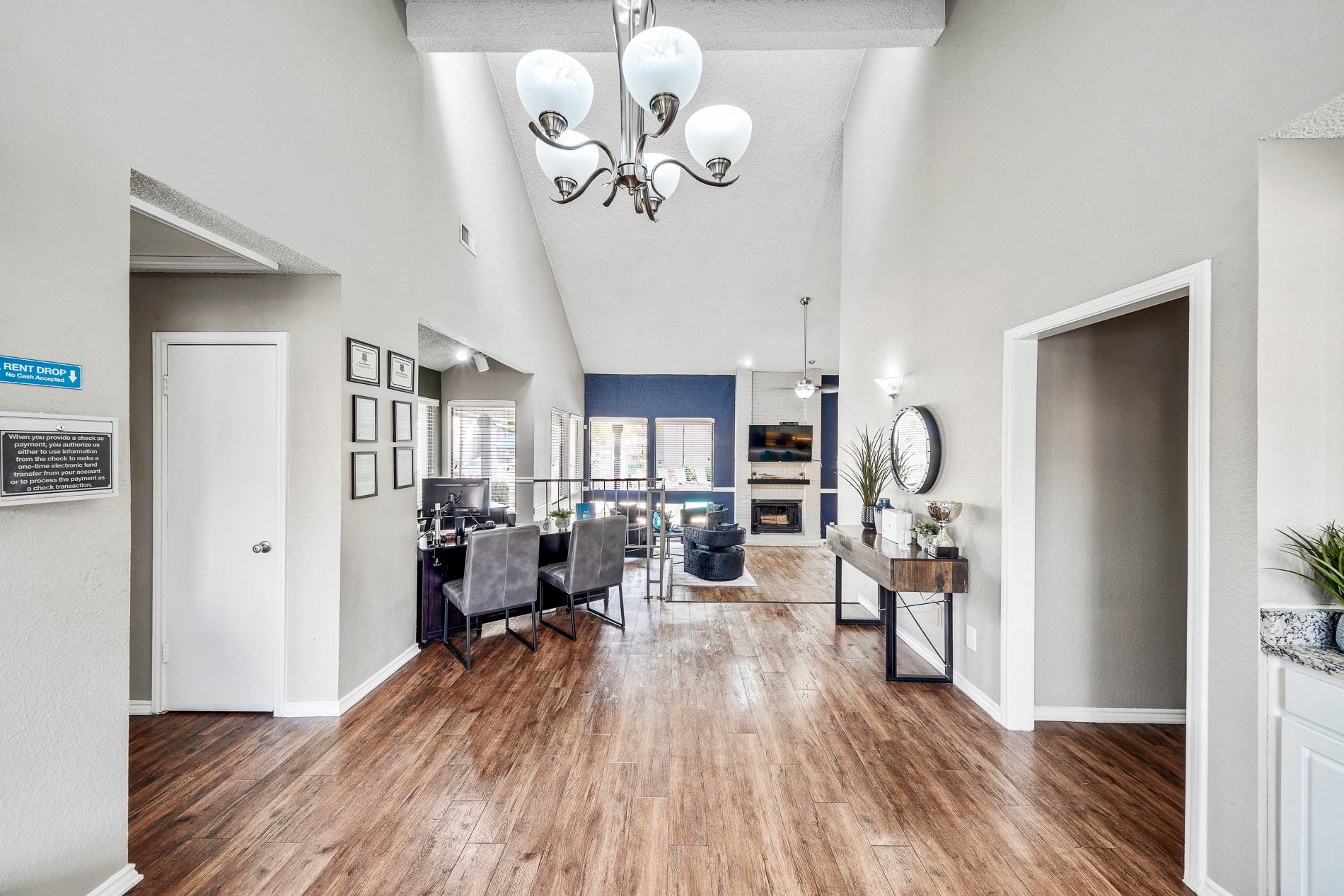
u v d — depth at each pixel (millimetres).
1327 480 1562
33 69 1440
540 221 6406
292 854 1867
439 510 4242
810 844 1932
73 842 1582
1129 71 2018
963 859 1872
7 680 1436
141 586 2805
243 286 2773
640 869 1812
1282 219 1548
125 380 1699
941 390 3430
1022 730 2740
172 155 1846
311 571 2811
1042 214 2496
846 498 5152
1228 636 1641
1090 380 2828
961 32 3189
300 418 2795
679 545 7984
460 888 1729
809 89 5090
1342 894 1386
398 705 2947
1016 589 2750
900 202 4012
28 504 1440
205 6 1982
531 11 3434
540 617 4531
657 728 2729
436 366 6332
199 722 2746
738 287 7379
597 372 9273
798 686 3236
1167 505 2824
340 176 2797
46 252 1482
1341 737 1373
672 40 1714
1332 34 1375
